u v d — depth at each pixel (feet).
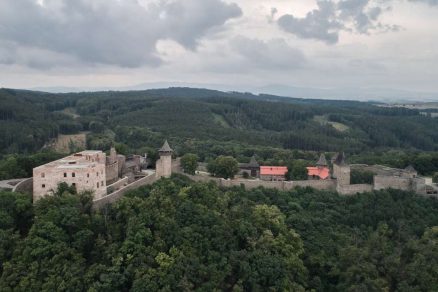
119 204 361.51
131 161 518.37
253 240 375.25
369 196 495.41
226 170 537.65
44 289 290.56
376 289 353.92
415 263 380.78
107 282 299.17
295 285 347.56
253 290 334.44
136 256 320.29
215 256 342.64
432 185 542.98
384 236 432.25
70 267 305.12
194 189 412.98
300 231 425.69
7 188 385.50
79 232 327.26
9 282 294.46
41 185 367.45
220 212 397.60
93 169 376.89
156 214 353.92
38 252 306.55
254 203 453.99
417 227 449.06
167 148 460.14
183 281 311.27
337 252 404.36
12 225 335.67
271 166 594.65
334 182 521.24
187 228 351.05
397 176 530.27
